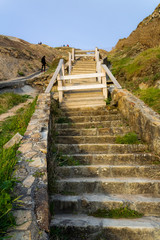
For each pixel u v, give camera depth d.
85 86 6.96
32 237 1.74
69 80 10.34
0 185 2.19
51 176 3.19
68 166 3.61
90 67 12.30
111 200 2.87
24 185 2.37
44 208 2.04
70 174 3.54
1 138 4.43
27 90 11.91
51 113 5.46
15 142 3.40
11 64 18.42
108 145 4.21
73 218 2.69
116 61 14.08
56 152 4.01
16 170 2.67
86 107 6.49
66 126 5.39
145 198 2.95
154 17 16.14
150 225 2.44
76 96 7.21
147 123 4.14
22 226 1.83
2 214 1.88
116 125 5.31
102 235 2.42
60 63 7.78
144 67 8.77
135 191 3.15
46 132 3.91
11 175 2.54
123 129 4.98
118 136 4.53
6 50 20.39
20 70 18.19
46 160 2.98
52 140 4.40
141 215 2.76
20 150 3.23
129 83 8.83
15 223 1.85
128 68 10.21
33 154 3.10
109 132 4.99
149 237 2.38
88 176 3.52
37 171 2.66
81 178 3.42
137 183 3.15
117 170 3.51
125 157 3.82
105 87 6.98
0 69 16.09
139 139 4.49
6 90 10.33
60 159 3.86
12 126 5.17
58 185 3.20
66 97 7.19
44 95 6.21
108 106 6.30
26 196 2.19
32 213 1.97
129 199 2.91
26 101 8.98
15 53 21.09
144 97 5.95
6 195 1.98
